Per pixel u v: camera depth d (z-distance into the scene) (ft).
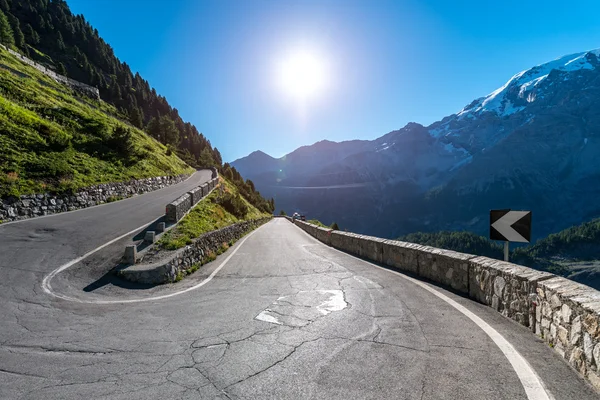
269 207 318.45
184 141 410.93
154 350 13.03
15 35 313.73
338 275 27.99
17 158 56.70
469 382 9.98
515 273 15.38
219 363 11.79
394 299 19.79
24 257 28.96
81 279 25.04
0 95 81.46
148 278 25.63
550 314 12.53
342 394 9.54
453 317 16.11
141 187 87.15
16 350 13.14
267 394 9.65
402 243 30.94
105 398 9.60
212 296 21.97
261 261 37.14
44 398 9.66
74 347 13.41
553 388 9.53
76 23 486.38
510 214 17.67
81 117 102.32
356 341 13.53
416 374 10.59
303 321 16.29
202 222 53.42
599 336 9.37
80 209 57.31
